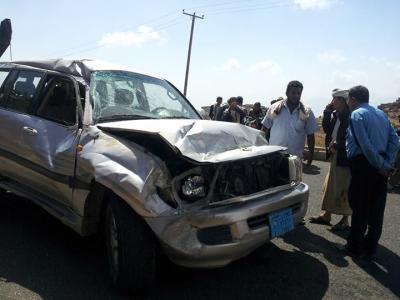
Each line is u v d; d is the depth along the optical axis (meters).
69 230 4.94
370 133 4.53
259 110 12.97
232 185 3.76
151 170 3.34
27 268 3.92
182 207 3.30
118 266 3.46
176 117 4.77
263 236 3.60
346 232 5.60
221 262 3.39
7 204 5.68
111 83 4.59
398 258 4.85
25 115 4.71
